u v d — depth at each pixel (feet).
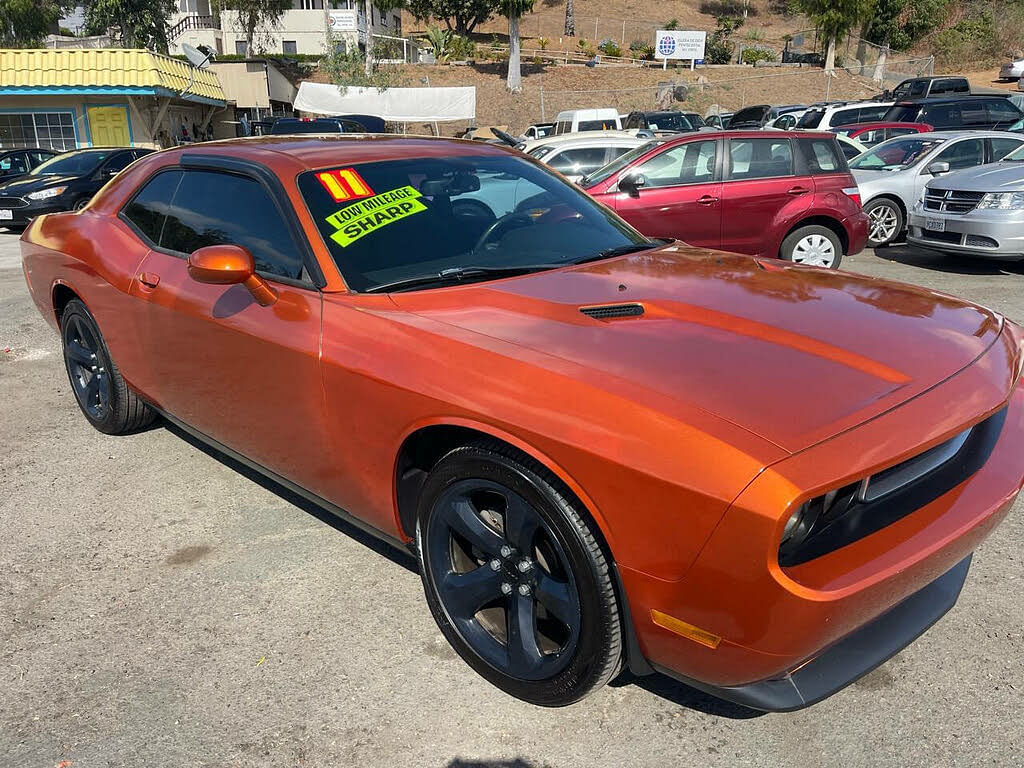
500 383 7.08
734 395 6.45
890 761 6.89
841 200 28.45
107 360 13.34
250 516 11.51
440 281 9.11
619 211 27.86
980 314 8.71
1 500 12.15
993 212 28.22
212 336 10.09
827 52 144.87
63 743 7.34
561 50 197.77
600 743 7.20
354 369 8.14
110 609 9.38
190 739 7.36
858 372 6.91
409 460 8.23
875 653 6.98
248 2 145.69
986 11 153.48
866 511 6.48
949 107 62.03
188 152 12.00
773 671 6.14
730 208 27.94
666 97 135.03
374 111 88.43
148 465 13.28
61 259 13.52
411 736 7.34
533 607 7.45
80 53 72.74
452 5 184.34
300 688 7.99
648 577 6.24
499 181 11.19
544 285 8.98
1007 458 7.79
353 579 9.87
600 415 6.44
